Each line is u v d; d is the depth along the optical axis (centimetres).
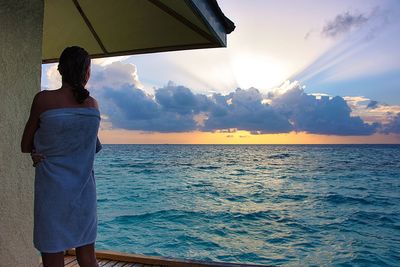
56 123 145
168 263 295
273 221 1452
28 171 252
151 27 355
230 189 2383
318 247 1081
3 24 229
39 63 264
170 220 1433
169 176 3050
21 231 245
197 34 349
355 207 1809
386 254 1018
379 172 3388
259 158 5072
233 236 1197
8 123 234
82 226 152
